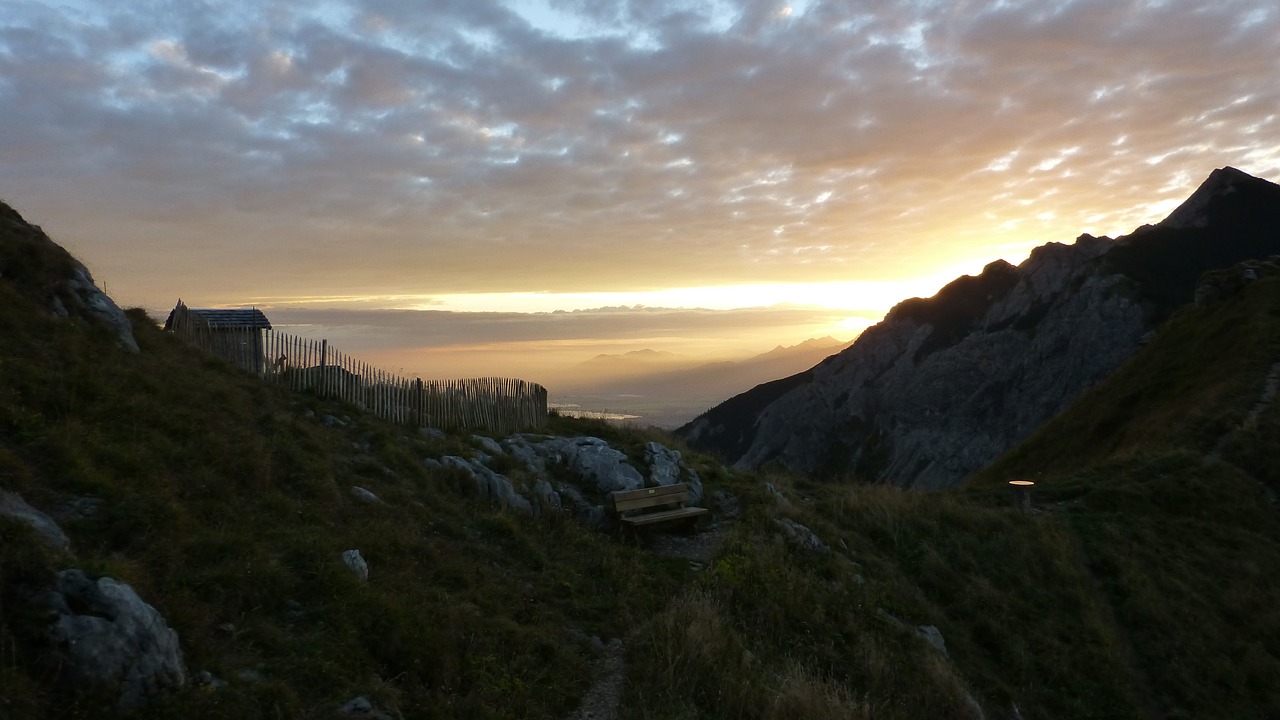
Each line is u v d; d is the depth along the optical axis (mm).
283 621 7305
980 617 16812
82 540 6820
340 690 6617
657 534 16109
